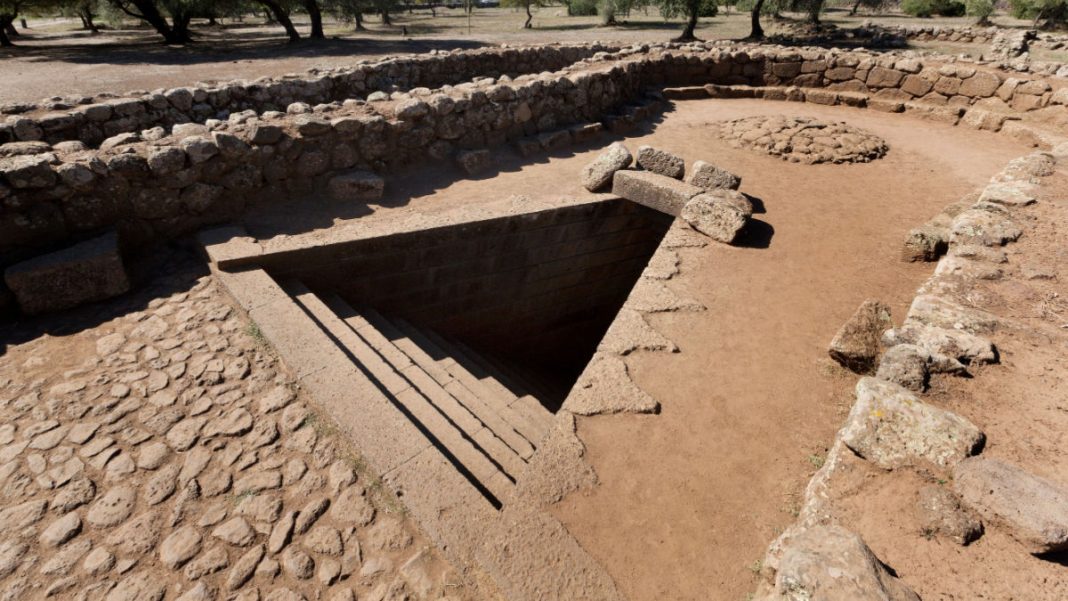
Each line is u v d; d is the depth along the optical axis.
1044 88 11.07
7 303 5.18
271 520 3.58
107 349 4.90
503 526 3.31
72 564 3.27
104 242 5.62
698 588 3.00
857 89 13.67
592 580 3.04
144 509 3.60
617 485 3.56
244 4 29.02
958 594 2.30
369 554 3.41
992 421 3.06
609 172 7.96
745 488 3.55
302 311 5.36
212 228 6.59
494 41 27.88
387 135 8.01
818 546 2.35
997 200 5.73
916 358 3.37
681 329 5.06
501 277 8.33
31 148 5.97
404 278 7.29
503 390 7.01
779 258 6.33
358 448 3.98
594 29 36.38
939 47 24.33
